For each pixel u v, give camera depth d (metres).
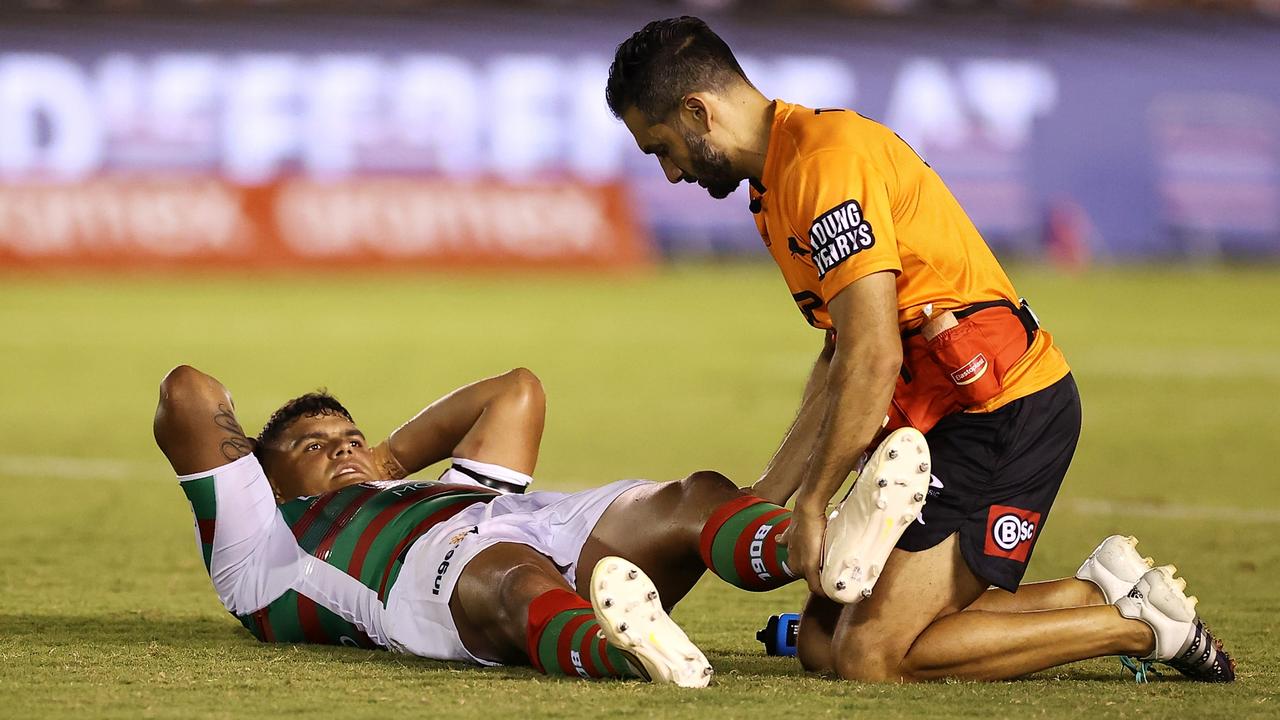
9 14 86.88
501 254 86.81
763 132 13.34
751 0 97.69
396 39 92.00
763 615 17.03
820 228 12.72
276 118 90.44
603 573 11.72
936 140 98.94
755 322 65.44
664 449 32.75
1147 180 100.62
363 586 14.20
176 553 21.25
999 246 98.06
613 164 95.31
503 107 93.62
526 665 13.45
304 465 15.93
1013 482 13.29
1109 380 46.56
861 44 98.75
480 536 13.74
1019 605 13.90
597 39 94.94
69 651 14.27
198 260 82.94
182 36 89.19
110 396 42.56
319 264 84.19
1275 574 19.62
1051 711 11.73
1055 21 100.06
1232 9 102.00
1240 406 40.84
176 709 11.62
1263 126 102.69
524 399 16.95
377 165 91.75
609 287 82.75
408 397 40.88
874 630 13.01
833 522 12.46
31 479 28.81
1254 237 101.88
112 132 88.25
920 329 13.27
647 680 12.44
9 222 80.75
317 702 11.84
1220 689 12.80
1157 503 25.91
